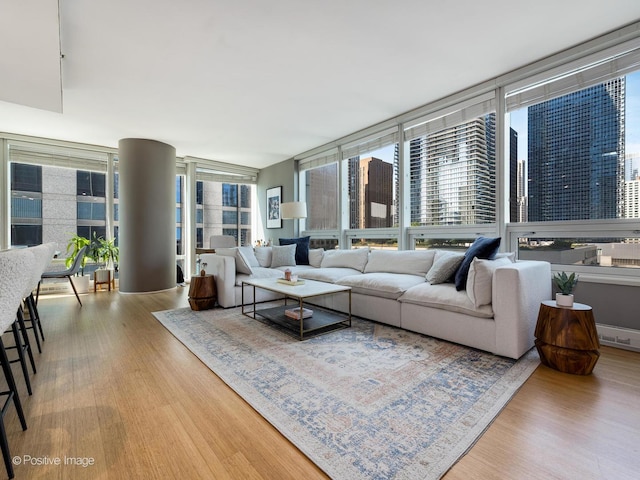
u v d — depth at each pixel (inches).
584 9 84.8
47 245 74.8
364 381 72.5
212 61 106.3
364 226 190.4
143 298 174.6
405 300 109.7
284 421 57.1
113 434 53.7
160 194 197.2
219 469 45.8
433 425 55.6
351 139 187.0
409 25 90.0
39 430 54.7
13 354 91.4
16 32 73.4
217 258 150.3
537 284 92.4
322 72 115.5
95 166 206.4
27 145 185.3
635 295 92.2
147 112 149.9
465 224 139.6
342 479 43.4
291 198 240.1
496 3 81.8
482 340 89.1
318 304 146.0
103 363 84.3
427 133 151.7
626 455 47.7
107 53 100.0
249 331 111.3
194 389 69.8
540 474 44.0
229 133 183.6
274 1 79.1
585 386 69.5
